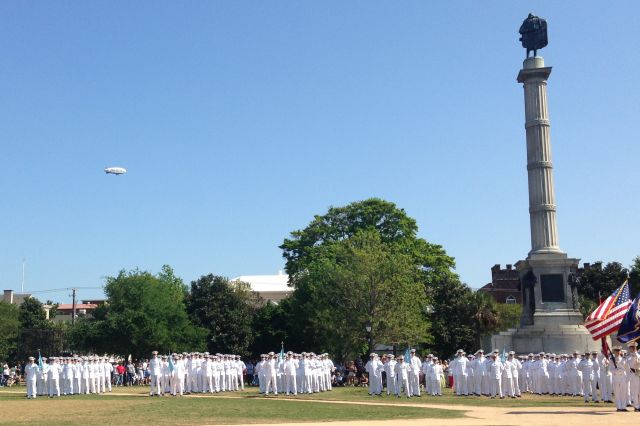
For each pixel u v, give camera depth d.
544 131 59.81
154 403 34.94
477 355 42.31
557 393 41.94
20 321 92.69
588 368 36.66
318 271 69.56
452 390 48.84
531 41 61.53
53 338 78.31
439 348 76.00
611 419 24.92
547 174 59.28
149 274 72.25
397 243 75.62
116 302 70.25
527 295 57.59
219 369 48.34
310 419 25.66
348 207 79.38
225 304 79.44
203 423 24.41
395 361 42.44
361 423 23.89
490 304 76.62
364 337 60.91
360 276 61.03
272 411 29.34
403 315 61.09
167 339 69.44
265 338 80.06
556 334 54.78
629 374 29.67
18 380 70.31
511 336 56.09
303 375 45.41
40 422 25.14
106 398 40.62
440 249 80.00
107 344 69.25
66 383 46.81
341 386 56.41
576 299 57.16
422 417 26.27
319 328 65.25
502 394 40.22
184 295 82.38
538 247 58.59
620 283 87.00
